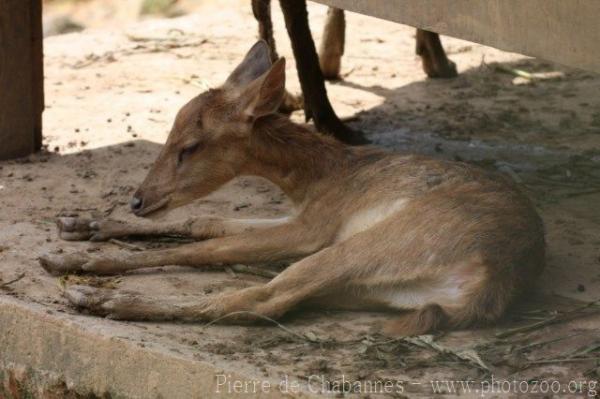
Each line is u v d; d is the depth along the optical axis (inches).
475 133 668.7
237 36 896.9
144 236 511.5
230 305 420.5
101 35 913.5
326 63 773.9
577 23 398.9
